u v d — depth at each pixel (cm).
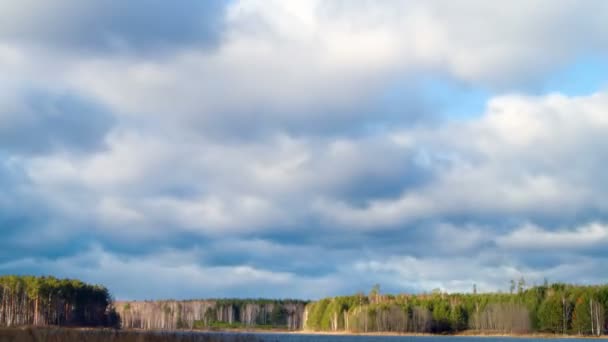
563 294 18412
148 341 6650
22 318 15188
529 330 18550
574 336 17650
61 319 16600
